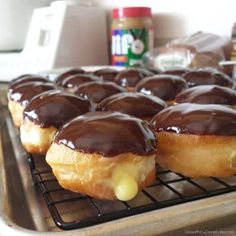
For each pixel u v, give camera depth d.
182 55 0.54
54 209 0.20
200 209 0.18
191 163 0.23
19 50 0.77
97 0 0.77
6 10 0.73
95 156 0.20
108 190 0.21
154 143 0.22
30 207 0.22
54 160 0.22
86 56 0.70
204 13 0.57
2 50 0.76
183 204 0.18
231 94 0.31
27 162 0.30
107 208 0.21
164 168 0.26
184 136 0.23
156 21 0.65
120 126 0.21
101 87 0.37
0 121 0.43
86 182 0.21
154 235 0.17
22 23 0.75
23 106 0.36
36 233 0.16
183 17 0.60
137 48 0.61
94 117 0.22
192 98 0.31
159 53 0.58
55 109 0.28
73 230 0.16
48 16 0.68
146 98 0.31
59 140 0.22
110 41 0.75
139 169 0.21
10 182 0.25
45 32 0.69
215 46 0.53
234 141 0.23
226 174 0.23
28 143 0.28
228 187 0.21
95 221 0.18
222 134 0.23
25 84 0.39
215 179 0.24
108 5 0.74
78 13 0.67
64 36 0.66
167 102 0.38
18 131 0.39
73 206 0.21
